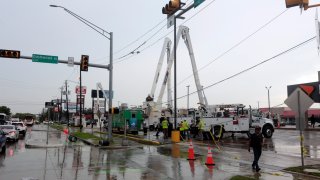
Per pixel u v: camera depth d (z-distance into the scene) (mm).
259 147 14492
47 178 12680
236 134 39875
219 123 32750
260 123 33219
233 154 20422
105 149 25328
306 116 46688
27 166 15922
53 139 36688
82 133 45469
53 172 14133
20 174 13555
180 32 53750
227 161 17438
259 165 15961
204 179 12484
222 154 20469
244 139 32625
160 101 56500
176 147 25641
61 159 18844
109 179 12531
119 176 13180
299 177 12789
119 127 48938
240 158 18594
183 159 18516
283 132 42469
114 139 35781
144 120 51156
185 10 21359
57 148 26219
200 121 32375
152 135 42125
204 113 37594
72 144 29781
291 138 32406
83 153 22297
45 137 40438
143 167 15602
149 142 29531
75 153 22297
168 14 18859
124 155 20828
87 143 30812
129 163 17047
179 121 41781
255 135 14547
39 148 26109
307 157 18797
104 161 17938
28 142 30922
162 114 54281
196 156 19766
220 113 34875
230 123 33094
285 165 15797
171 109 54969
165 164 16594
